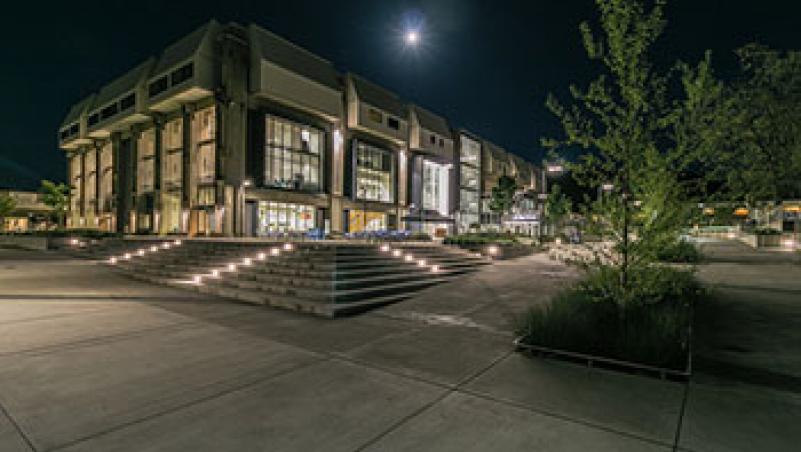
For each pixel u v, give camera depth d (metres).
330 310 7.87
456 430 3.33
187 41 38.00
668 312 6.34
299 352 5.53
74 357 5.23
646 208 5.56
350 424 3.43
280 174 39.47
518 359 5.26
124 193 48.47
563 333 5.43
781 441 3.13
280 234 37.09
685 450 3.00
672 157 5.51
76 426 3.35
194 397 3.98
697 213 5.57
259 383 4.37
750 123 14.96
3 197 53.09
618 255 5.89
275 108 38.88
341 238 36.53
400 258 13.14
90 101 53.75
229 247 14.38
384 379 4.52
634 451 2.99
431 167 62.66
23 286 11.59
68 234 32.12
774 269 15.15
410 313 8.23
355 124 45.62
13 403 3.80
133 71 45.84
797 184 15.58
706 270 14.82
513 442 3.12
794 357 5.21
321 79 41.75
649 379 4.50
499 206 48.59
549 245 28.39
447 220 61.66
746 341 5.92
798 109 14.93
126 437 3.18
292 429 3.33
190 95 36.62
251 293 9.66
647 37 5.70
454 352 5.57
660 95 5.74
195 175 37.84
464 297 9.94
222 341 6.08
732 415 3.59
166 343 5.94
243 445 3.07
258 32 37.41
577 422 3.46
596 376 4.61
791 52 15.12
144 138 45.28
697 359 5.15
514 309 8.53
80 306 8.80
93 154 55.25
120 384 4.30
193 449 3.00
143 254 17.88
